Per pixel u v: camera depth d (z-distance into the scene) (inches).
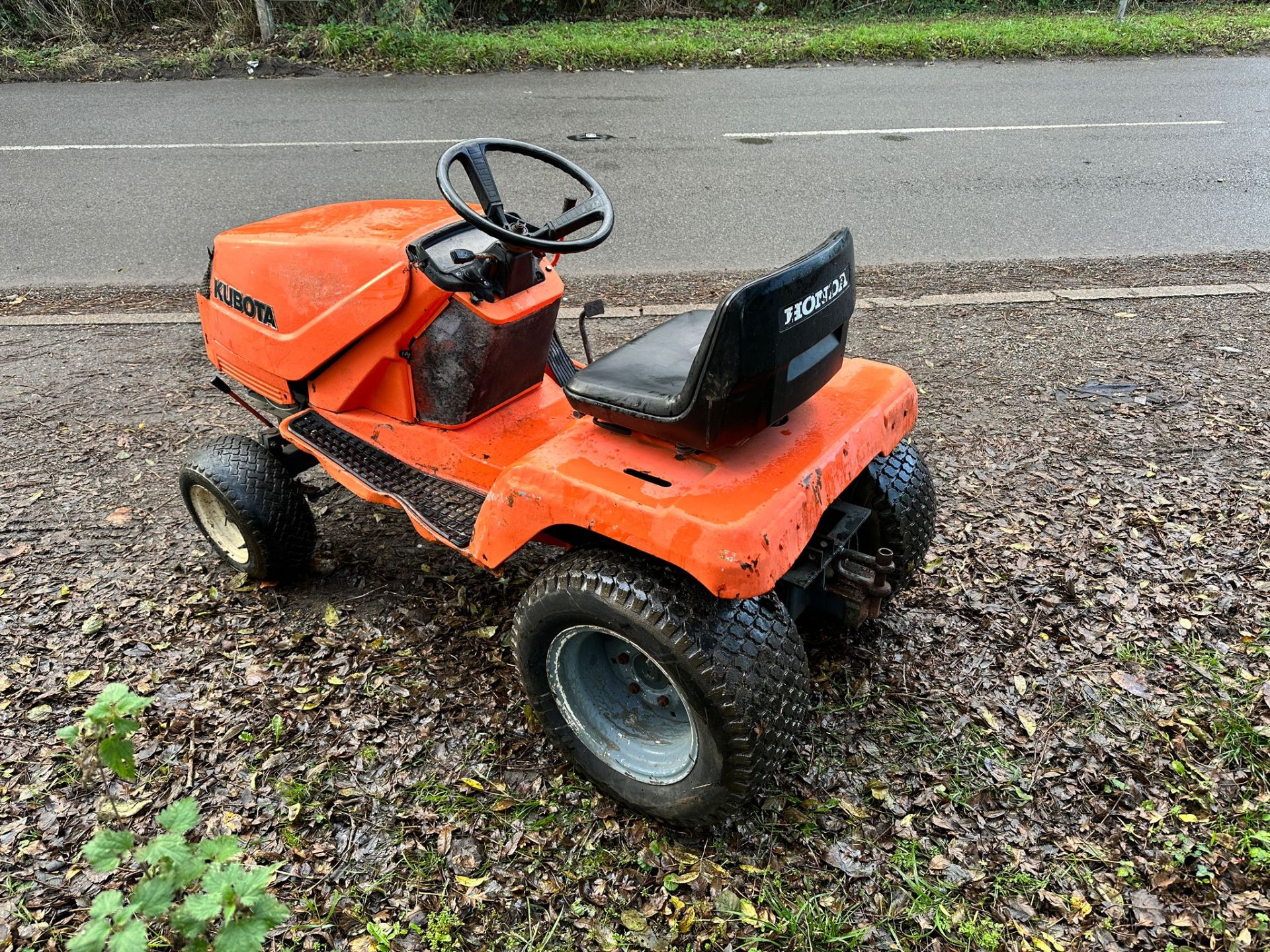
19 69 439.8
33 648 121.0
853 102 394.3
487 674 116.6
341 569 136.7
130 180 305.3
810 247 253.4
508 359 115.5
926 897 88.0
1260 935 83.4
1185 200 282.4
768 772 86.0
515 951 84.3
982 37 475.8
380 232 113.0
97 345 210.7
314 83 429.1
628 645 94.3
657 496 82.3
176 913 61.4
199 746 106.0
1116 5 558.9
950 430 168.9
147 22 486.6
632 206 283.4
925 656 117.0
